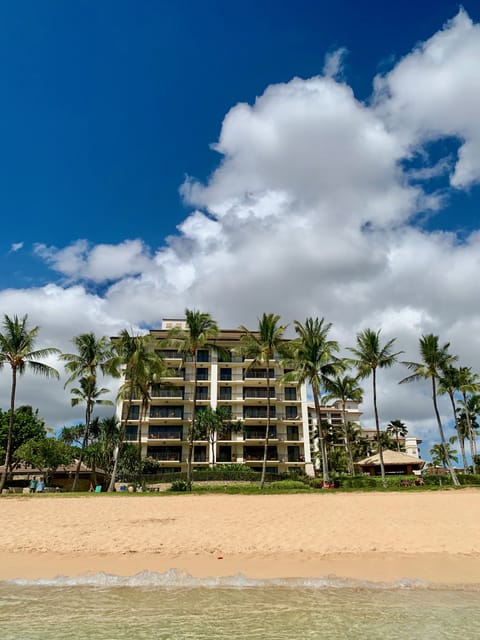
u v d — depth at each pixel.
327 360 40.28
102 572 9.94
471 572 9.52
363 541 12.48
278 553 11.39
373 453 83.00
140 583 9.12
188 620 6.76
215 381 63.12
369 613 7.04
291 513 18.58
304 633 6.15
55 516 18.66
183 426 61.09
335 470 74.38
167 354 63.28
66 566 10.52
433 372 41.44
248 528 14.83
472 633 6.08
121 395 48.34
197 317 39.47
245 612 7.14
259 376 64.06
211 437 59.38
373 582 8.95
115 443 53.78
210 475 49.38
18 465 50.84
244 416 62.28
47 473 47.97
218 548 12.00
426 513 17.66
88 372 46.97
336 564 10.33
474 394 63.66
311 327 42.16
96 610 7.33
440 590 8.41
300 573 9.66
